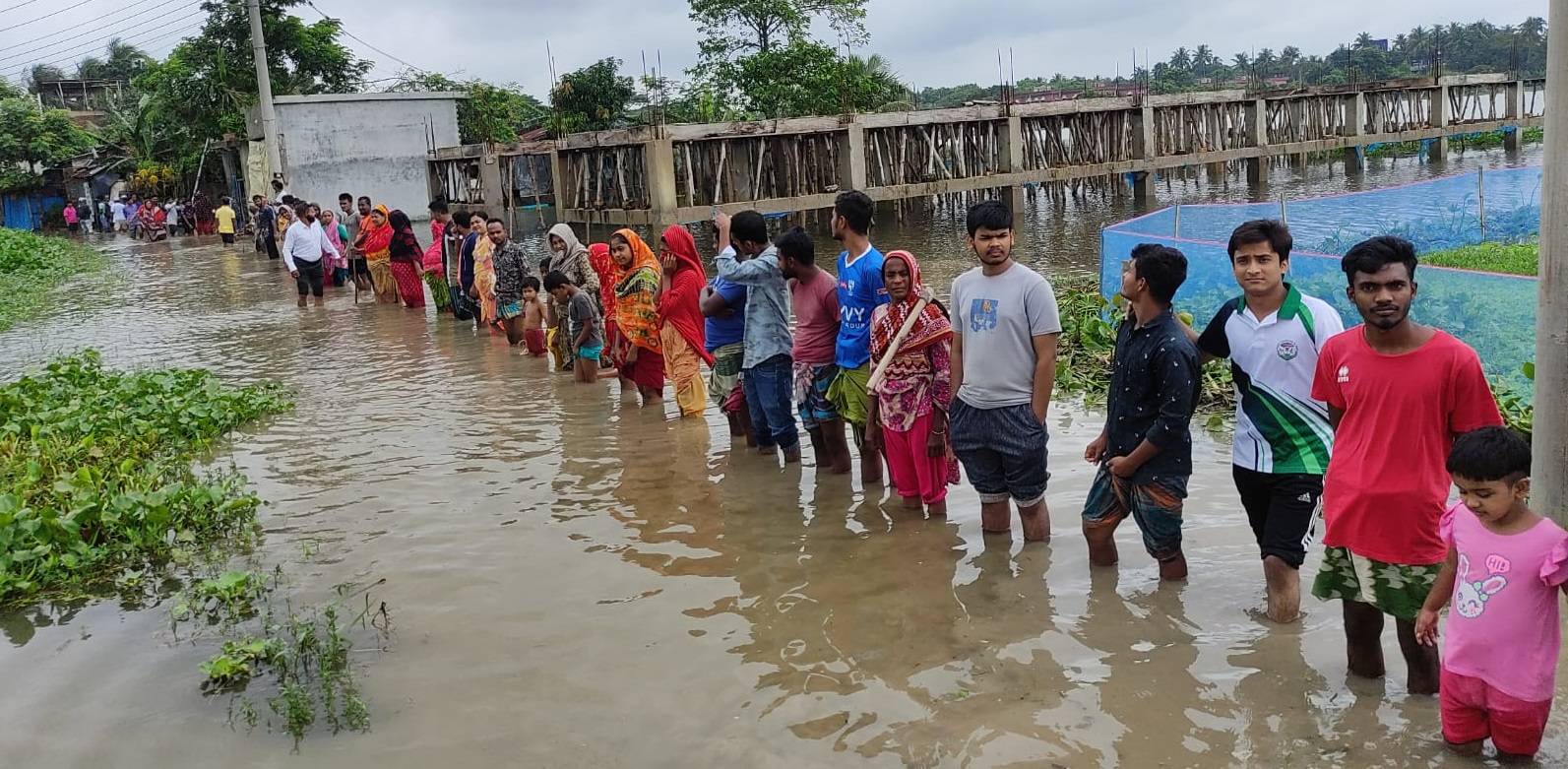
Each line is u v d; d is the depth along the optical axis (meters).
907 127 21.84
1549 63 4.07
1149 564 4.79
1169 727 3.49
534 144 22.89
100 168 40.00
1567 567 2.88
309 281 15.36
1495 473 2.88
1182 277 4.21
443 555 5.36
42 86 62.19
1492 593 3.00
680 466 6.67
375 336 12.38
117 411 7.82
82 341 13.29
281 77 33.00
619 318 8.02
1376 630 3.63
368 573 5.17
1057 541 5.12
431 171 30.00
